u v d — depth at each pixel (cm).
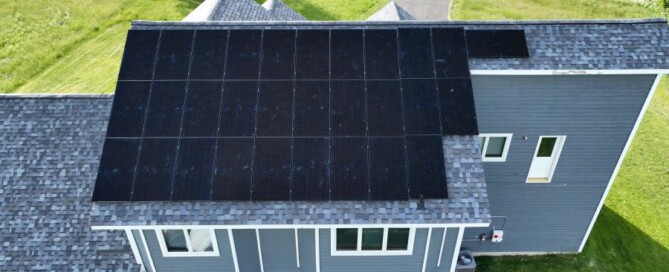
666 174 2350
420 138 1277
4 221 1478
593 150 1598
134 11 3881
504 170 1659
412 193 1227
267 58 1380
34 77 3123
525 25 1443
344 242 1424
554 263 1886
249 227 1212
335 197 1227
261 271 1564
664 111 2841
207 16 2019
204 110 1313
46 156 1537
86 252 1455
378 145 1272
